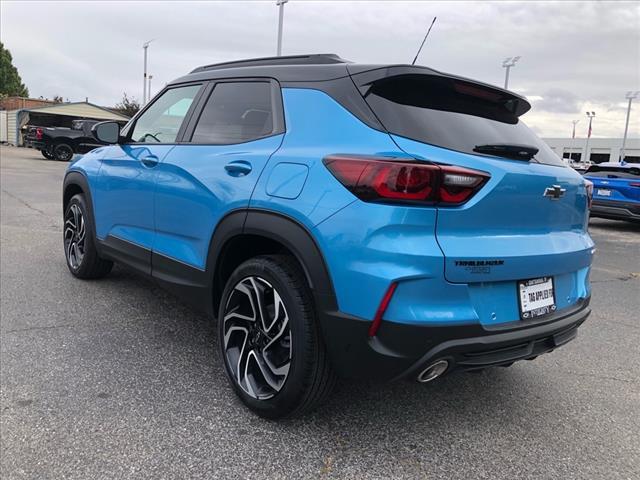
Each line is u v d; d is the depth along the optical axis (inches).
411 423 107.3
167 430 99.7
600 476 93.4
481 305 90.2
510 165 94.1
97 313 159.9
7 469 86.4
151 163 138.2
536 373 136.9
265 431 101.0
